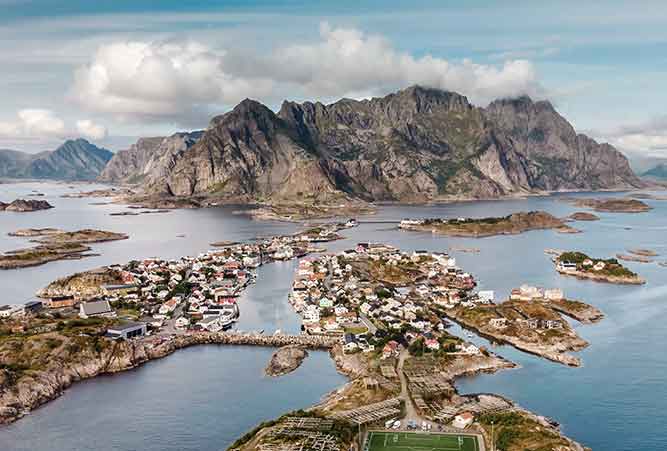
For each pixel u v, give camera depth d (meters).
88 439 188.75
